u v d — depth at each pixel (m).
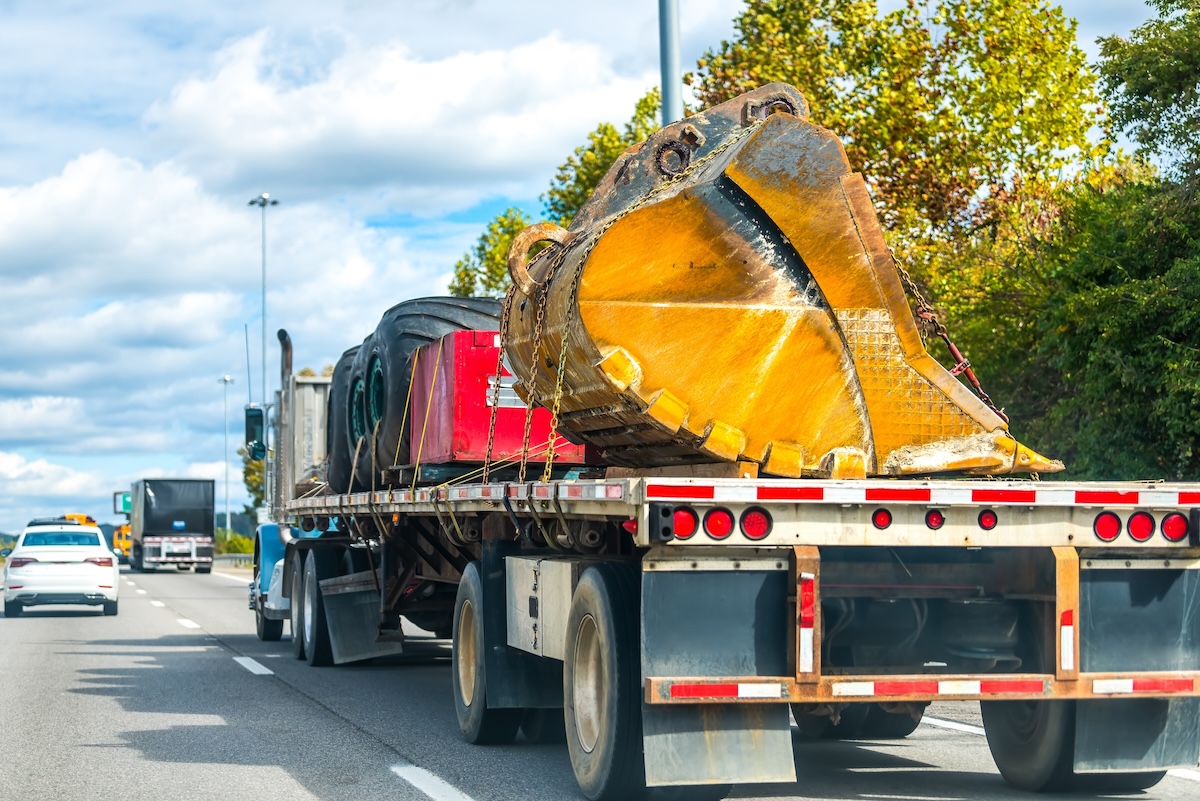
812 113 22.11
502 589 8.95
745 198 7.38
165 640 19.08
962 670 6.88
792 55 22.89
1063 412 16.91
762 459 7.33
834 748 9.31
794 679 6.32
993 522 6.57
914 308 7.94
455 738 9.66
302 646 15.73
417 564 13.08
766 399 7.36
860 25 22.61
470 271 34.66
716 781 6.36
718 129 8.32
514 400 11.34
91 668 14.94
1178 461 15.77
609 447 8.59
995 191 21.98
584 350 7.45
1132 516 6.73
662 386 7.32
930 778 8.08
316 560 14.98
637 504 6.25
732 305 7.36
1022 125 21.83
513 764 8.54
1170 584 6.87
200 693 12.47
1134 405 16.03
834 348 7.38
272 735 9.83
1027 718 7.56
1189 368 15.18
